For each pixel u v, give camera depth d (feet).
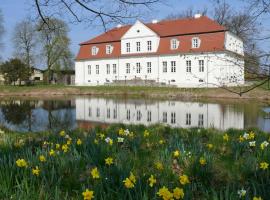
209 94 130.52
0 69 211.20
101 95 151.74
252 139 24.35
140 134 28.35
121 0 30.19
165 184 14.37
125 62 187.93
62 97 143.13
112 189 13.62
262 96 108.58
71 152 19.07
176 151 18.99
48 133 31.37
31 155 17.76
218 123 60.39
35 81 245.45
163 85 174.09
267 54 21.61
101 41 199.00
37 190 13.70
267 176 14.96
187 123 61.87
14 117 71.46
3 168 15.28
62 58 221.05
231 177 17.02
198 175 16.37
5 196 13.42
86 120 67.26
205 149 21.31
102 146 19.84
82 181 15.66
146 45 181.78
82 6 31.09
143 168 18.03
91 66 200.44
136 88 160.66
